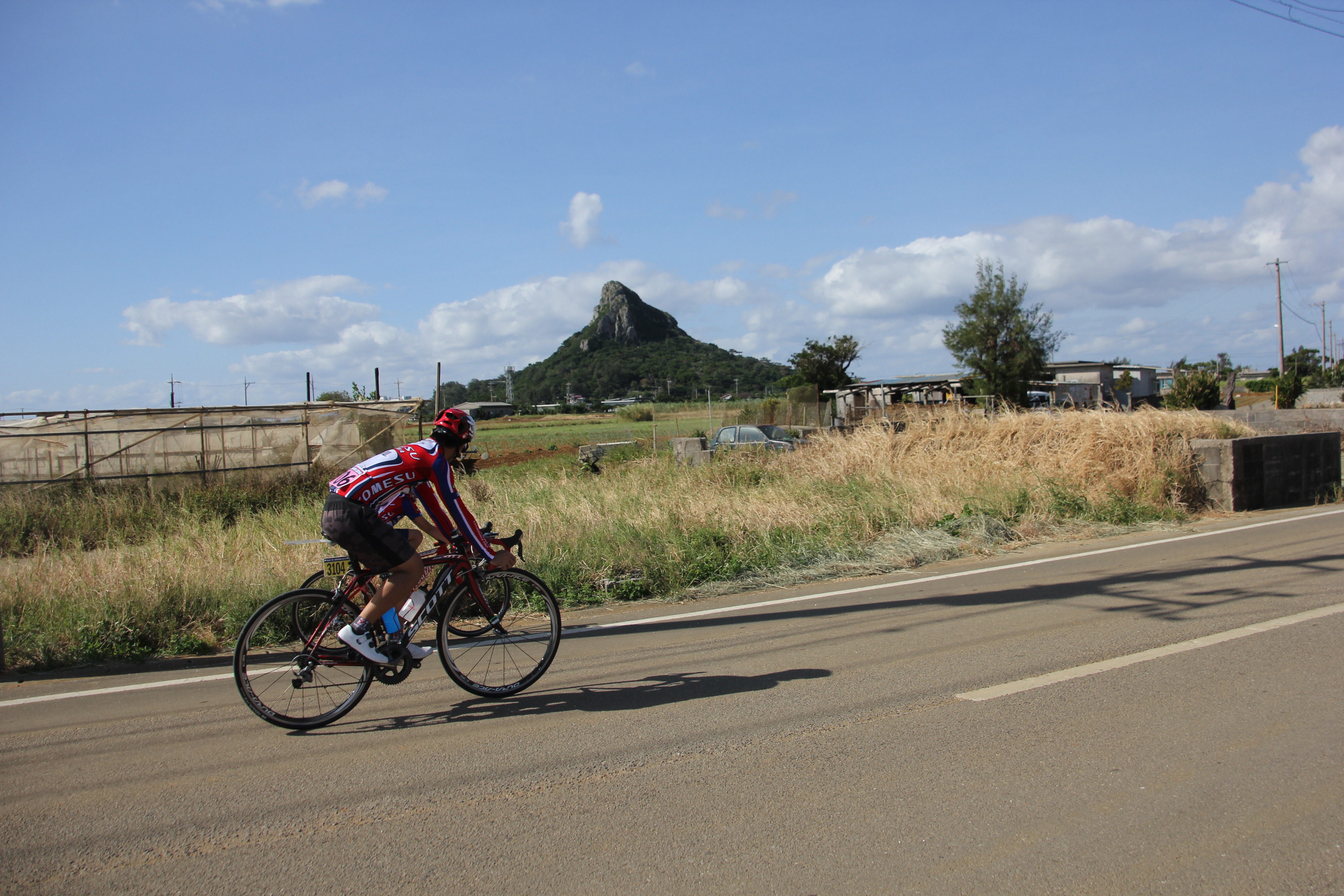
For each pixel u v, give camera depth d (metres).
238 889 2.85
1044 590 7.15
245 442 16.33
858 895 2.69
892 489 11.38
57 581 7.12
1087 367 48.62
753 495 11.13
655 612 6.99
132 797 3.60
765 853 2.96
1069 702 4.37
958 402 16.36
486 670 5.15
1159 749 3.73
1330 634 5.45
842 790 3.45
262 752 4.11
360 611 4.70
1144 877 2.74
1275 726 3.94
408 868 2.95
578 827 3.21
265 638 5.29
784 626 6.28
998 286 39.69
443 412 4.74
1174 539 9.66
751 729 4.18
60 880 2.93
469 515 4.66
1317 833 2.99
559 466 20.05
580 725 4.35
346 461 16.52
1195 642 5.37
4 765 3.98
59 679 5.50
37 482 13.13
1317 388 59.69
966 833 3.06
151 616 6.29
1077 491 11.62
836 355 47.34
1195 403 33.25
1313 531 9.89
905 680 4.84
